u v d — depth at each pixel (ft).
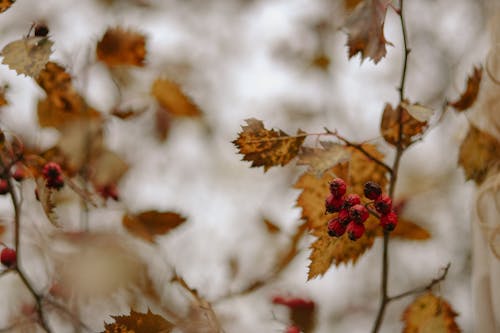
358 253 2.74
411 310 2.85
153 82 3.23
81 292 2.84
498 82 3.07
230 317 3.31
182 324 2.76
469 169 3.04
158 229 3.10
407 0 5.12
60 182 2.78
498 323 3.15
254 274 3.56
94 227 3.08
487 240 3.08
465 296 4.11
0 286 3.15
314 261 2.72
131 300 3.01
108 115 3.18
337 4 5.46
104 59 3.06
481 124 3.18
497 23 3.22
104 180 3.12
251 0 5.66
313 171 2.68
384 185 2.81
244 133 2.70
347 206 2.69
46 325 2.91
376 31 2.71
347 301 4.33
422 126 2.77
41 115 3.00
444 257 4.40
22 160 2.79
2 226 3.06
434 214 4.51
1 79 3.08
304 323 3.35
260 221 3.64
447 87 4.76
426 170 4.61
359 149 2.74
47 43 2.70
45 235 3.05
